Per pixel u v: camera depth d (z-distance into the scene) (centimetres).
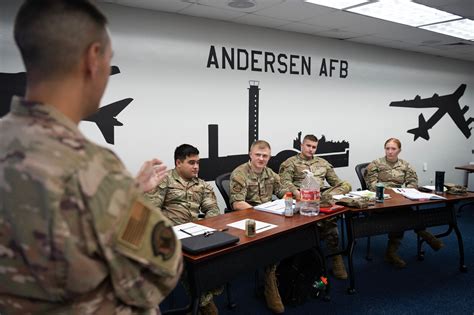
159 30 335
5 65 271
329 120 469
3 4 267
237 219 220
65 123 57
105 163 57
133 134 331
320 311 239
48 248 51
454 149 632
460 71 623
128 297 59
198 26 356
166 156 351
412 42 479
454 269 310
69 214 51
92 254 54
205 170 376
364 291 268
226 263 176
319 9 329
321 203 248
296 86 433
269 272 238
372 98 510
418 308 244
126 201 57
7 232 53
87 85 60
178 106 353
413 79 557
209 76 368
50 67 56
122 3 309
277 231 195
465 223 454
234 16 353
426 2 307
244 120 397
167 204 242
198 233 184
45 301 55
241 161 399
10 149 54
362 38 455
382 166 373
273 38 407
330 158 475
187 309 172
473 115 653
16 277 54
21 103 57
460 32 425
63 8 55
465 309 242
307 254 244
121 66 319
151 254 59
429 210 298
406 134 560
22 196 52
